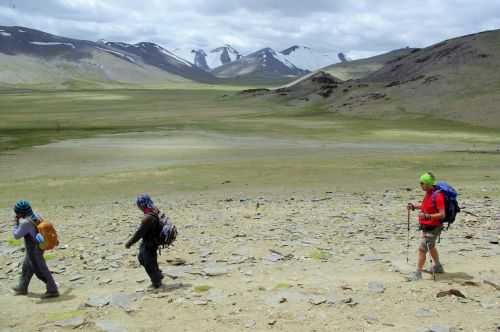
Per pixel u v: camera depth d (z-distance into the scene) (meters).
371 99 153.88
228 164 46.56
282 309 8.27
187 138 78.31
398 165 45.19
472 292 9.12
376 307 8.35
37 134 84.06
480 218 18.33
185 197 29.48
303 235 15.79
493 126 107.62
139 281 10.79
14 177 40.44
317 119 127.56
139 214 22.05
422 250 10.20
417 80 161.25
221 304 8.65
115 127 100.94
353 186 32.97
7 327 7.93
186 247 14.26
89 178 38.78
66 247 14.88
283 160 50.62
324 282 10.09
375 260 12.09
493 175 37.69
